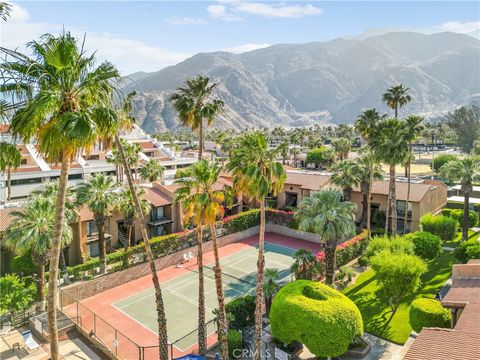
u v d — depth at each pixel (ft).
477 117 497.05
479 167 164.66
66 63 52.90
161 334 80.69
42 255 104.12
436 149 645.92
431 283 122.52
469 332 57.36
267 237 184.75
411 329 94.99
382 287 108.17
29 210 104.99
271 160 81.71
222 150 439.63
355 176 169.58
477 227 190.90
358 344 87.15
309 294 85.76
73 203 123.13
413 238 136.56
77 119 50.60
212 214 80.07
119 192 149.59
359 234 164.35
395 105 202.39
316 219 109.91
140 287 130.31
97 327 101.04
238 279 135.03
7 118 53.57
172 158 356.59
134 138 381.19
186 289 127.65
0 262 118.73
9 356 85.87
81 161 266.98
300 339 77.77
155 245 144.05
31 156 252.21
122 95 59.62
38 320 97.76
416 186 186.19
